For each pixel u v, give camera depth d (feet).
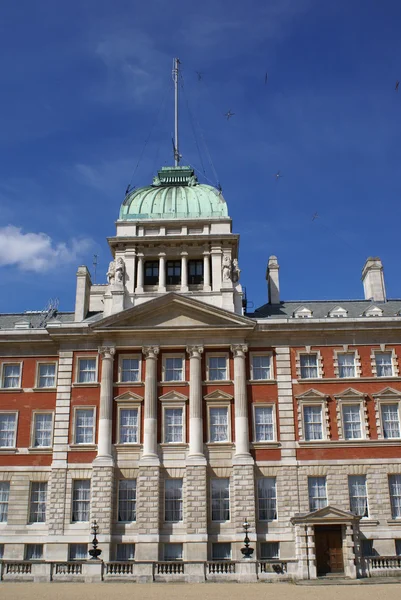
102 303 240.12
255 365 211.00
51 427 208.03
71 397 207.31
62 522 192.95
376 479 197.26
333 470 198.08
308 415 205.36
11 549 194.18
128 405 204.33
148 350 208.13
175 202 236.43
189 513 190.60
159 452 199.00
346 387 207.31
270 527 191.93
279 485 196.24
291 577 171.73
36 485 203.00
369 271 241.96
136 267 224.74
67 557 188.96
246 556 176.45
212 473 197.47
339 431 202.08
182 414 203.92
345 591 145.18
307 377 209.56
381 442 200.44
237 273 223.51
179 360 210.79
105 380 205.46
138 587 153.07
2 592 140.36
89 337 212.43
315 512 178.81
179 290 221.66
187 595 136.77
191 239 223.30
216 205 235.40
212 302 215.31
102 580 167.22
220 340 209.97
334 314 224.53
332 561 179.22
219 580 168.86
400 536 191.01
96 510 190.60
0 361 215.92
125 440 202.18
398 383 207.31
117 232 228.22
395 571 176.14
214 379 208.13
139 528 188.85
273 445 199.93
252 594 139.33
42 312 244.42
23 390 211.61
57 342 214.90
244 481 193.67
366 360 210.18
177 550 190.08
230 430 201.67
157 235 225.76
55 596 133.49
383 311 226.79
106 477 193.67
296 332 211.61
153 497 191.72
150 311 209.87
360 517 181.47
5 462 203.82
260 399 205.67
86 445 200.85
